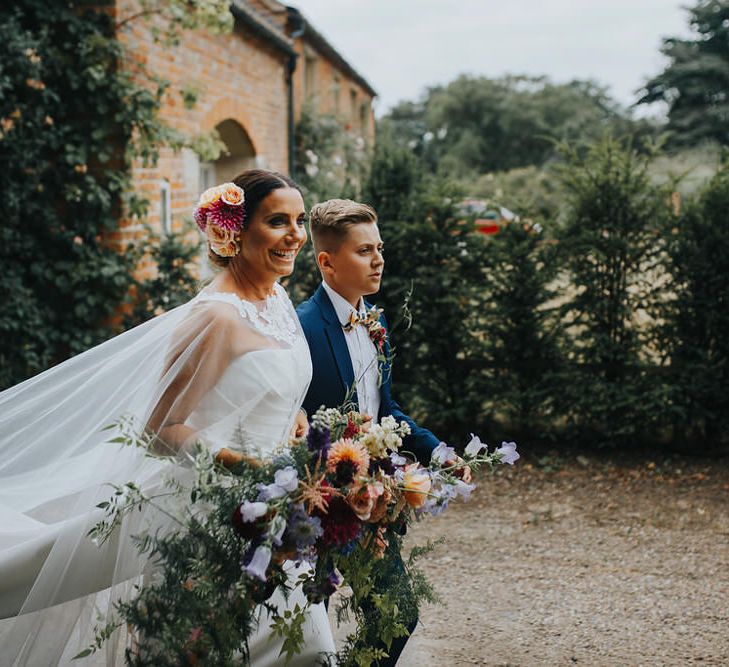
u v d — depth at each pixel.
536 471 6.10
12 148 5.99
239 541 2.16
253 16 10.41
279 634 2.27
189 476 2.22
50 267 6.40
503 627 3.70
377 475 2.25
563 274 6.59
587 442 6.67
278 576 2.18
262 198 2.39
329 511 2.15
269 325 2.44
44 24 6.21
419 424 6.80
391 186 6.79
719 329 6.23
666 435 6.76
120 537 2.24
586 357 6.50
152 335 2.40
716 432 6.41
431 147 50.28
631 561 4.46
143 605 2.16
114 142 6.67
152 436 2.23
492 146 49.41
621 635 3.60
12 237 6.14
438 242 6.62
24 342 6.22
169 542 2.15
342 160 13.72
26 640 2.30
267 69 11.91
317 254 2.82
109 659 2.28
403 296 6.60
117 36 6.59
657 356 6.48
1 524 2.38
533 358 6.62
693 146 35.03
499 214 6.79
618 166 6.46
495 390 6.61
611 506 5.35
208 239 2.43
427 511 2.37
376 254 2.77
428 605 3.92
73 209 6.48
